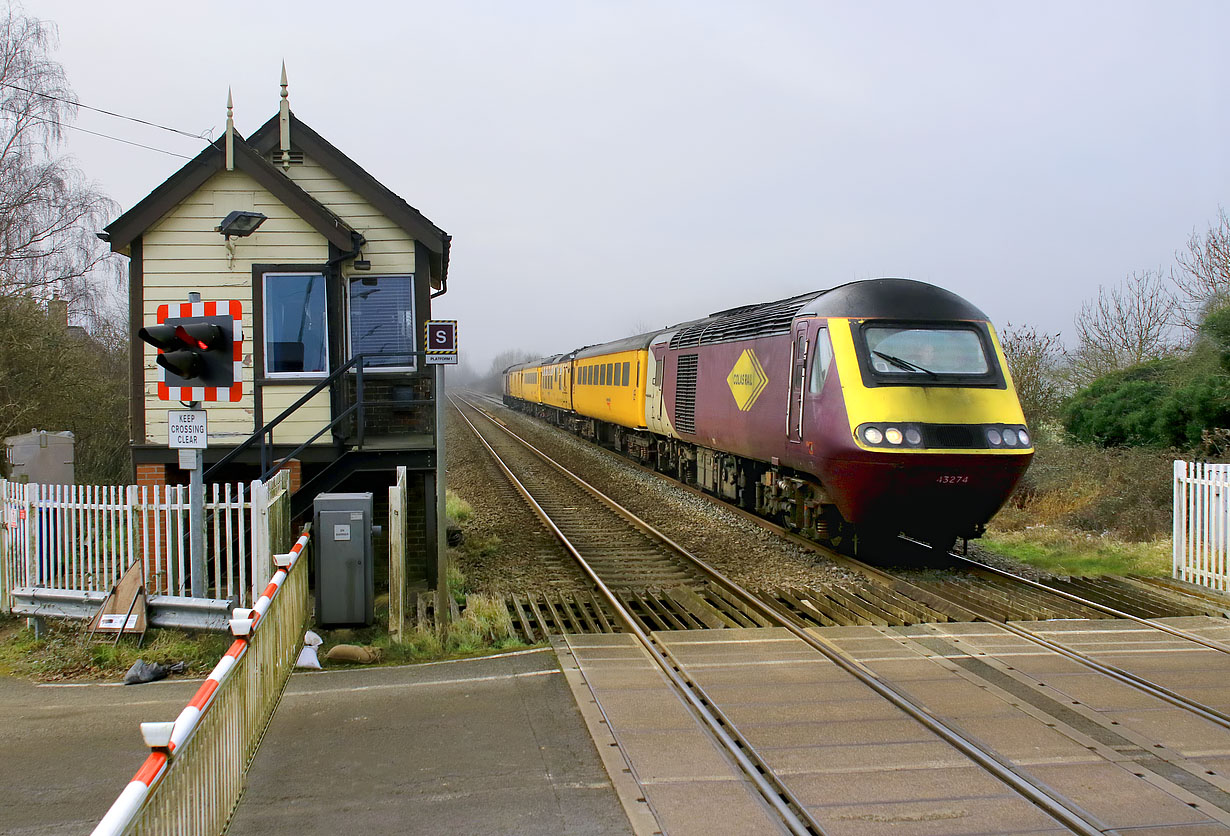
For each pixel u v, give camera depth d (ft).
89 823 13.56
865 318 33.22
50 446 43.14
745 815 13.10
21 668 23.31
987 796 13.69
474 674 20.18
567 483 61.67
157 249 30.68
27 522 27.14
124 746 17.03
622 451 85.92
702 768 14.80
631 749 15.61
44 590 26.11
